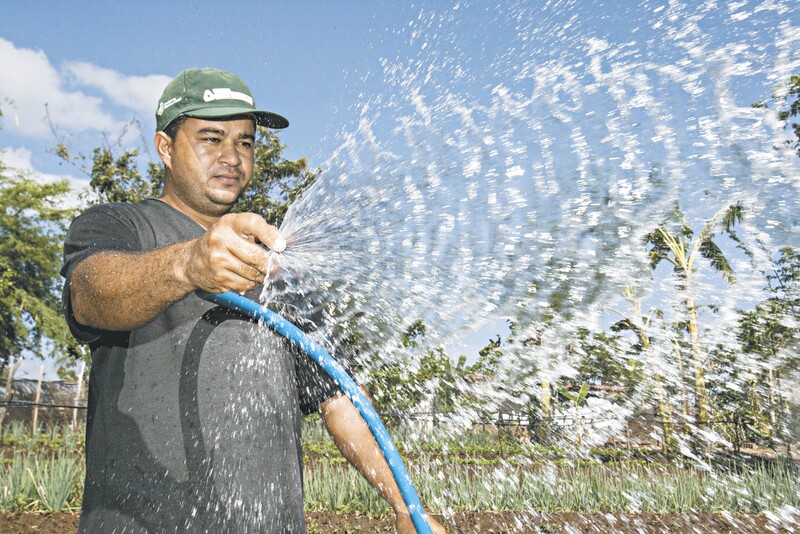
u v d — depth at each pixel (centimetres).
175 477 143
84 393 1570
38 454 841
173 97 172
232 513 143
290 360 169
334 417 180
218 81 174
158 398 147
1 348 2181
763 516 619
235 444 147
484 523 599
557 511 648
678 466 674
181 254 117
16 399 1555
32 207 2370
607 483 693
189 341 151
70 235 150
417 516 151
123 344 150
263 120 189
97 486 145
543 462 803
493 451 883
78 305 136
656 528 590
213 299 153
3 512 536
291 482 155
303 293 164
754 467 643
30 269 2388
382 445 153
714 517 627
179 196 177
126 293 123
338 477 699
